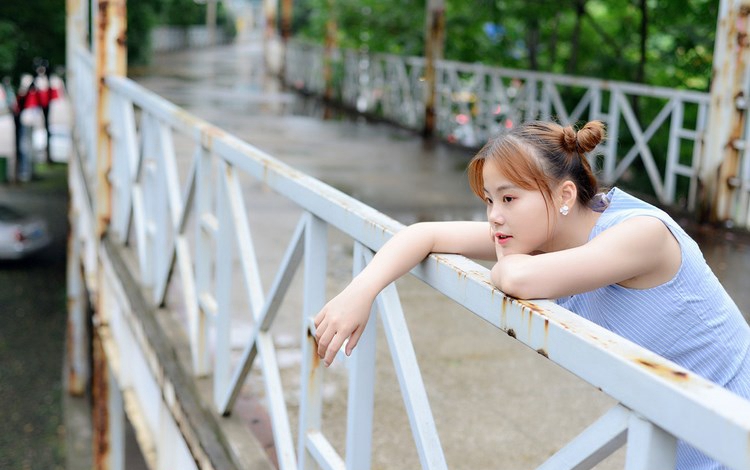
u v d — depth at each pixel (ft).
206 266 12.05
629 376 3.89
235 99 55.21
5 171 75.92
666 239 5.21
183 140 33.27
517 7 37.17
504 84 40.01
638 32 36.47
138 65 90.33
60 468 32.58
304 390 8.12
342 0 53.36
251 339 9.59
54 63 65.57
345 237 19.74
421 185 26.37
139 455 32.89
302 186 8.08
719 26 19.66
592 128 5.46
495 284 5.12
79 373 38.55
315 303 8.05
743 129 19.84
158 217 14.78
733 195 20.08
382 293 6.41
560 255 5.02
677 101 22.43
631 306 5.45
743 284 15.66
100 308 21.21
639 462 3.92
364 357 7.09
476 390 11.35
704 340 5.40
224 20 204.23
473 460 9.49
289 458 8.73
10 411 36.94
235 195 10.27
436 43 38.40
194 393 11.59
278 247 18.61
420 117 42.19
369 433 7.24
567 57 42.19
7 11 61.52
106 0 20.74
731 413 3.40
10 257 54.49
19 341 44.01
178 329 13.96
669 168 22.89
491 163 5.49
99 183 21.07
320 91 60.75
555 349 4.44
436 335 13.38
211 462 9.82
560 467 4.57
